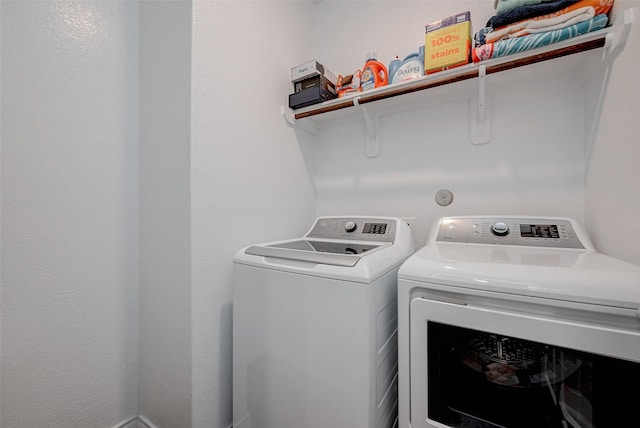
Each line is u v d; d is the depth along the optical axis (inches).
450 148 58.4
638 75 29.5
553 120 48.6
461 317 27.6
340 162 72.6
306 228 70.6
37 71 38.3
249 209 51.8
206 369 42.9
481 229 44.3
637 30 29.9
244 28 50.8
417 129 62.2
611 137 35.8
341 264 33.8
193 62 41.2
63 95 40.8
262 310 39.9
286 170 62.9
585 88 44.9
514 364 28.1
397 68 54.0
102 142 45.1
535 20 39.9
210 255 43.9
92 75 43.9
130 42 48.9
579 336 22.9
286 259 38.4
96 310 44.4
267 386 39.4
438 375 30.0
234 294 43.3
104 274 45.3
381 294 34.5
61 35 40.6
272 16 58.5
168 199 44.0
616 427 22.9
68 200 41.4
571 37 37.6
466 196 56.5
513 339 27.5
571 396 25.3
